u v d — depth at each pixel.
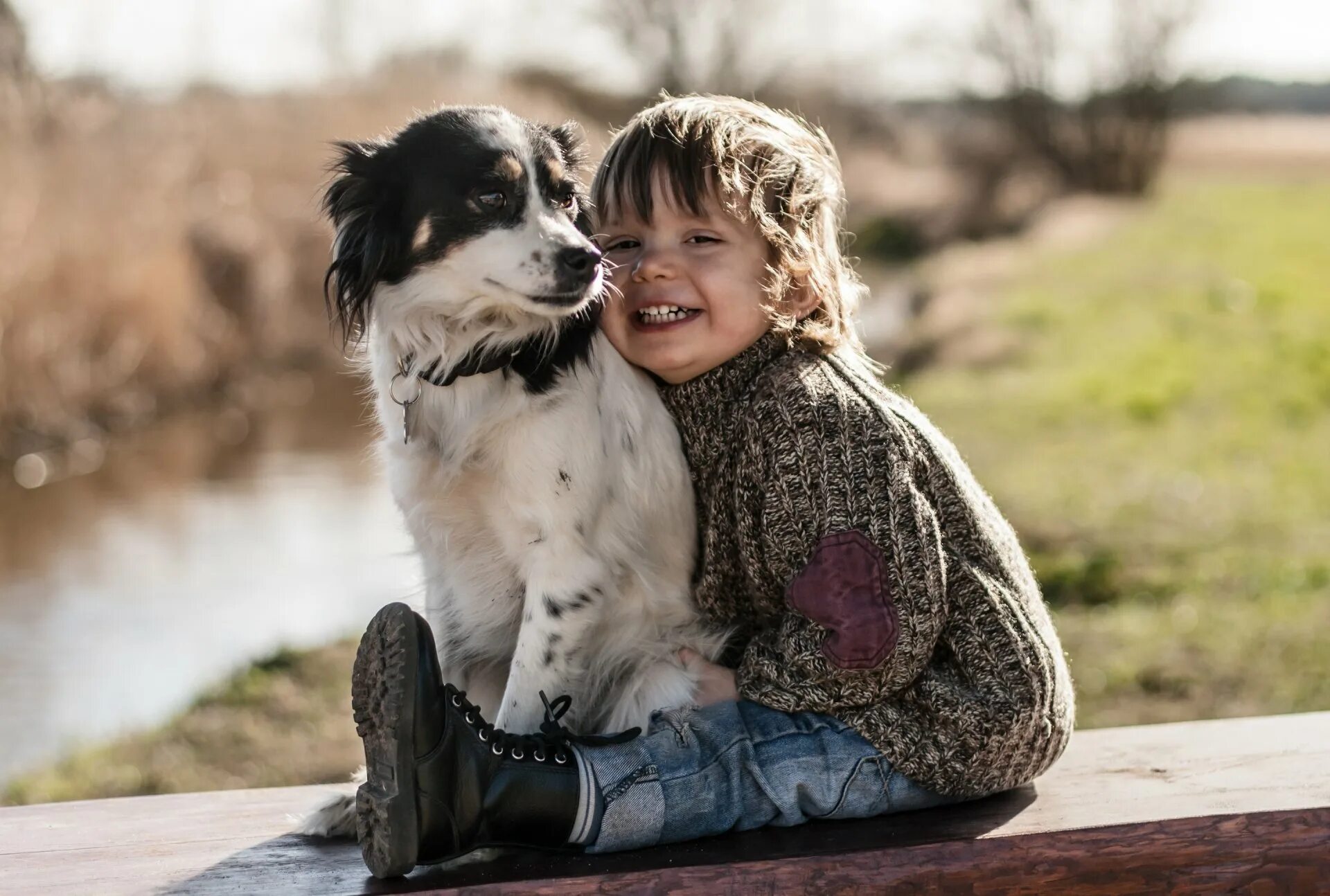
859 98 46.72
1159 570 10.32
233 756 7.62
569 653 3.88
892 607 3.32
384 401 4.13
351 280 4.23
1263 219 34.03
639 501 3.98
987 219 40.38
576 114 37.38
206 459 16.28
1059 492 12.80
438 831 3.15
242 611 10.47
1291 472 13.27
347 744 7.81
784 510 3.48
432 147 4.14
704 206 3.87
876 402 3.59
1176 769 3.95
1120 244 32.12
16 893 3.32
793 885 3.28
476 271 3.91
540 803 3.28
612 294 4.04
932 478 3.59
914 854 3.34
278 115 25.05
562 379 3.88
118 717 8.34
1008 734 3.44
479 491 3.96
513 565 4.01
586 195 4.45
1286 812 3.54
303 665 9.06
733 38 44.56
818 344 3.85
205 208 21.36
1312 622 8.87
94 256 17.69
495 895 3.18
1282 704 7.57
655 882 3.21
